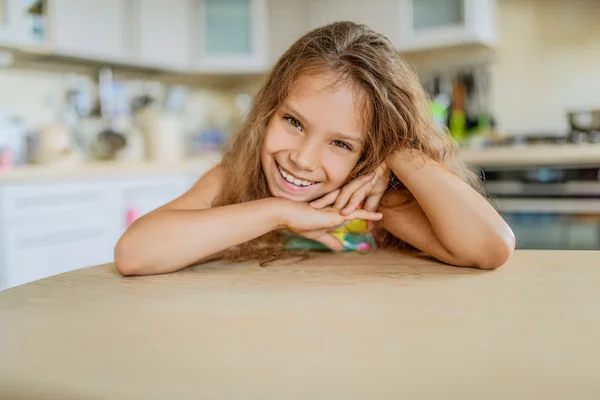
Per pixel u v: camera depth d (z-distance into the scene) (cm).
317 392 33
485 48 279
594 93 261
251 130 90
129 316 50
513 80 277
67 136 240
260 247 86
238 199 91
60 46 232
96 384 35
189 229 72
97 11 248
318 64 78
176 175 260
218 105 355
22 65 253
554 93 269
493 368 36
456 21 260
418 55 294
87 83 279
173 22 287
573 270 66
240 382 35
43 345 43
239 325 47
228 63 302
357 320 47
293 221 78
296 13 299
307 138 80
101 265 78
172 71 302
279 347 41
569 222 204
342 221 81
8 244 193
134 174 238
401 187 87
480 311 49
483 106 283
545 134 267
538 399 32
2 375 38
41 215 203
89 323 48
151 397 33
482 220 70
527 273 65
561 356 38
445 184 76
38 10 227
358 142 80
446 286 59
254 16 303
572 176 202
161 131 280
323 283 62
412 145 83
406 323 46
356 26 87
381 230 91
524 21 272
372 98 79
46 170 204
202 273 70
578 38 262
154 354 40
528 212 210
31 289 62
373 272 68
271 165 85
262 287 61
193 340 43
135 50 267
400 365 37
